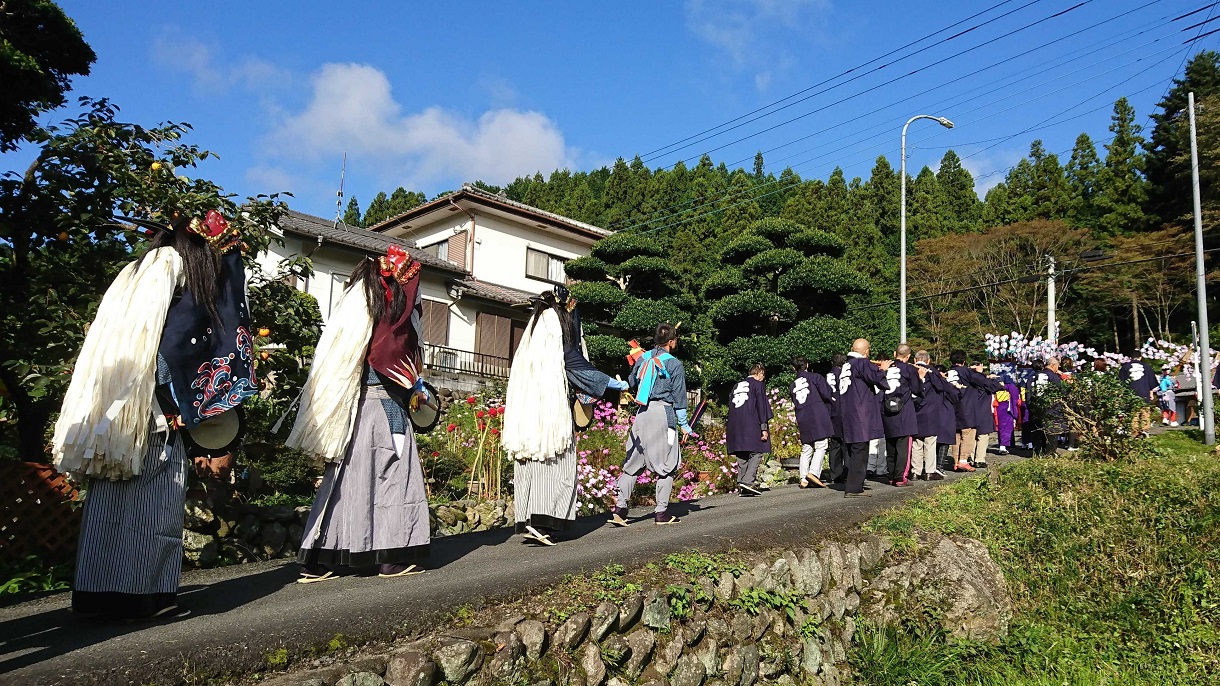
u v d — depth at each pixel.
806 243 23.97
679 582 4.73
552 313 6.02
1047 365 13.88
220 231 3.77
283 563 5.36
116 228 5.95
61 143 5.64
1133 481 7.41
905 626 6.11
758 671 4.91
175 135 6.55
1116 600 6.25
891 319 31.56
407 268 4.78
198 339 3.60
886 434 9.95
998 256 35.06
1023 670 5.90
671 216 40.00
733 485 11.13
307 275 7.04
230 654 3.04
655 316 22.41
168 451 3.59
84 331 5.38
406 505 4.66
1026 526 7.11
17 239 5.58
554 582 4.36
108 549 3.47
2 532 5.08
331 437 4.40
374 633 3.43
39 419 5.82
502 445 5.87
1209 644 5.64
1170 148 35.81
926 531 6.93
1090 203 41.03
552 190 50.41
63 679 2.71
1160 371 22.31
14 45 7.28
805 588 5.60
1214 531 6.41
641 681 4.17
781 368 22.44
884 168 47.88
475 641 3.48
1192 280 31.95
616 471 9.67
